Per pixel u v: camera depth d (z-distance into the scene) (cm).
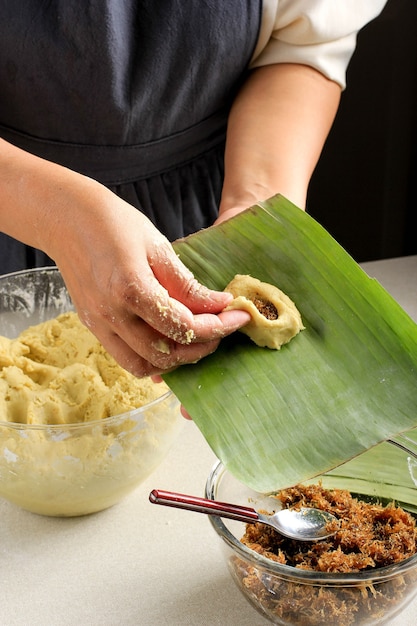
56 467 95
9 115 119
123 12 113
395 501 96
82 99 116
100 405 99
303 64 122
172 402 98
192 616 92
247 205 107
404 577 85
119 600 93
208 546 98
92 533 99
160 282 87
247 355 91
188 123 124
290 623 88
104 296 84
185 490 103
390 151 191
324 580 84
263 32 120
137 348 86
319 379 90
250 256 95
